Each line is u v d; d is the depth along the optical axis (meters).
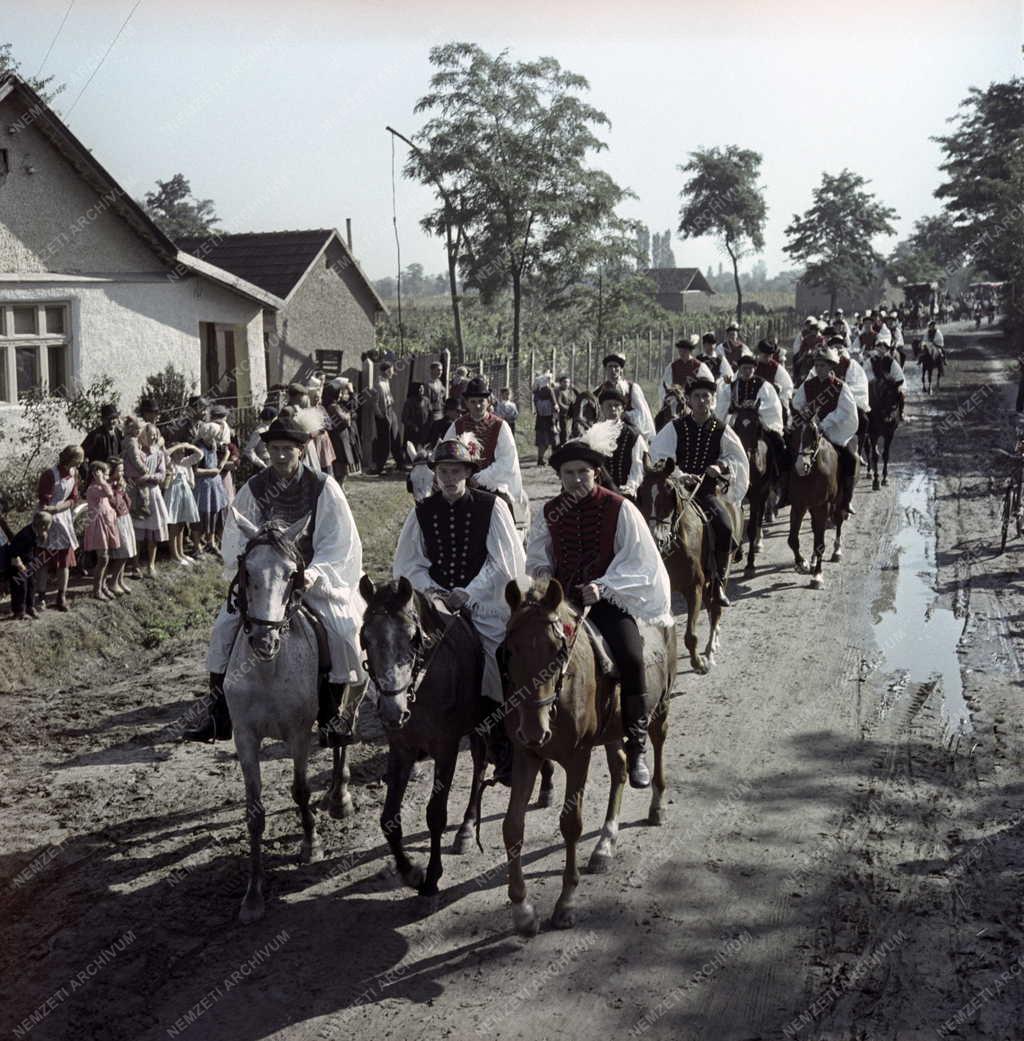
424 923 6.40
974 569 14.64
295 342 29.72
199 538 14.42
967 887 6.70
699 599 10.23
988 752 8.71
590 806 7.91
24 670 10.81
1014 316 49.81
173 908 6.64
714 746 8.93
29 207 17.50
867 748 8.84
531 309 38.78
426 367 26.42
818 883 6.77
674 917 6.41
